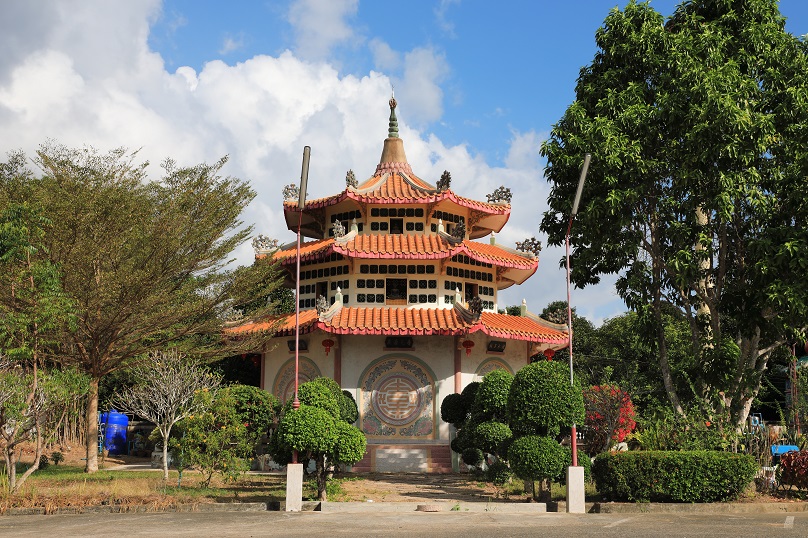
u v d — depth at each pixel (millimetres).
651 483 23297
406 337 35875
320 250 36312
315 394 24312
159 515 20906
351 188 36750
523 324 38375
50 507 21203
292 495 22500
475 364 36656
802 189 25141
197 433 25859
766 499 24281
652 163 26422
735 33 28359
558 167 28500
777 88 26797
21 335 25406
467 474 33469
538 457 23359
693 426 25891
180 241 34562
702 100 25406
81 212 31672
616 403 29578
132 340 34750
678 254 25969
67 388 23906
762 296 25031
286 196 40094
